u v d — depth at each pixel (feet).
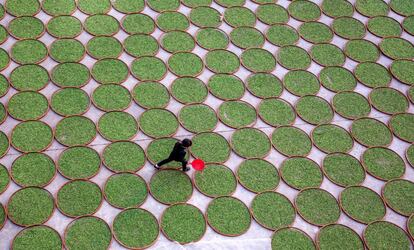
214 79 32.40
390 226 27.20
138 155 28.25
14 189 25.96
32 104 29.32
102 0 35.19
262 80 32.86
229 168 28.45
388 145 30.71
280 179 28.35
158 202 26.61
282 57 34.32
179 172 27.78
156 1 35.88
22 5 33.73
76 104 29.78
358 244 26.40
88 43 32.71
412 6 38.42
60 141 28.02
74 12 34.17
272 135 30.17
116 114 29.73
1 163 26.73
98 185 26.71
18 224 24.70
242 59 33.81
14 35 32.24
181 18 35.32
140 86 31.24
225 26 35.50
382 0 38.68
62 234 24.77
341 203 27.76
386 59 35.37
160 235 25.45
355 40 36.04
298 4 37.70
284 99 32.09
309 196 27.84
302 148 29.91
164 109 30.40
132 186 26.96
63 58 31.71
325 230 26.63
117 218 25.64
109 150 28.17
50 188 26.25
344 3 38.27
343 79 33.71
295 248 25.73
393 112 32.37
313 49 35.09
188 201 26.84
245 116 30.86
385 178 29.17
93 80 31.12
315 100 32.32
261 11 36.78
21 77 30.40
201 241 25.43
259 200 27.32
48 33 32.78
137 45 33.24
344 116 31.71
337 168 29.27
